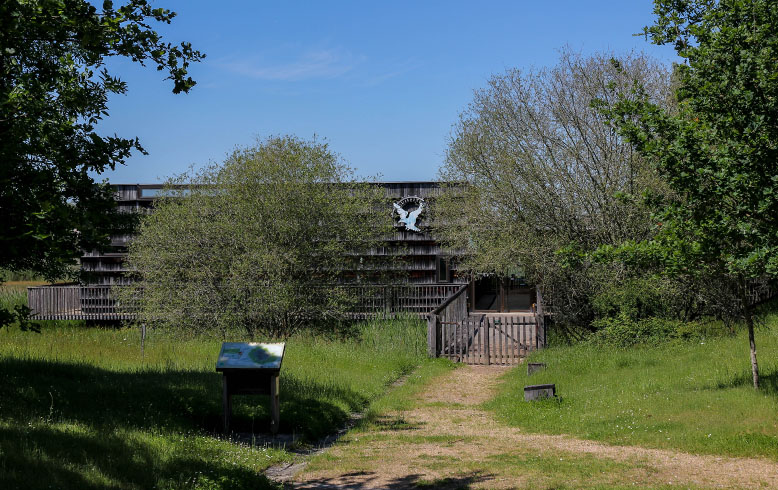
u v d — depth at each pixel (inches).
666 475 313.6
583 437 418.9
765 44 405.1
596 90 908.6
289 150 1034.1
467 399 608.4
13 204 306.0
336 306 1020.5
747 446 356.8
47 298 1213.7
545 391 534.6
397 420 503.5
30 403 376.5
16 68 364.8
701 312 830.5
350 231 1039.0
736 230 422.9
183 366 610.2
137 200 1184.8
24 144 324.2
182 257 1033.5
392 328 972.6
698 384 519.5
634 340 760.3
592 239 903.7
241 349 444.8
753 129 397.4
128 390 453.7
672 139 440.1
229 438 406.9
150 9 335.0
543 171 914.7
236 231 1010.1
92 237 310.8
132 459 299.9
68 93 374.9
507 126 952.9
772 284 450.6
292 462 374.6
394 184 1219.2
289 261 991.6
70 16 309.3
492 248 930.1
